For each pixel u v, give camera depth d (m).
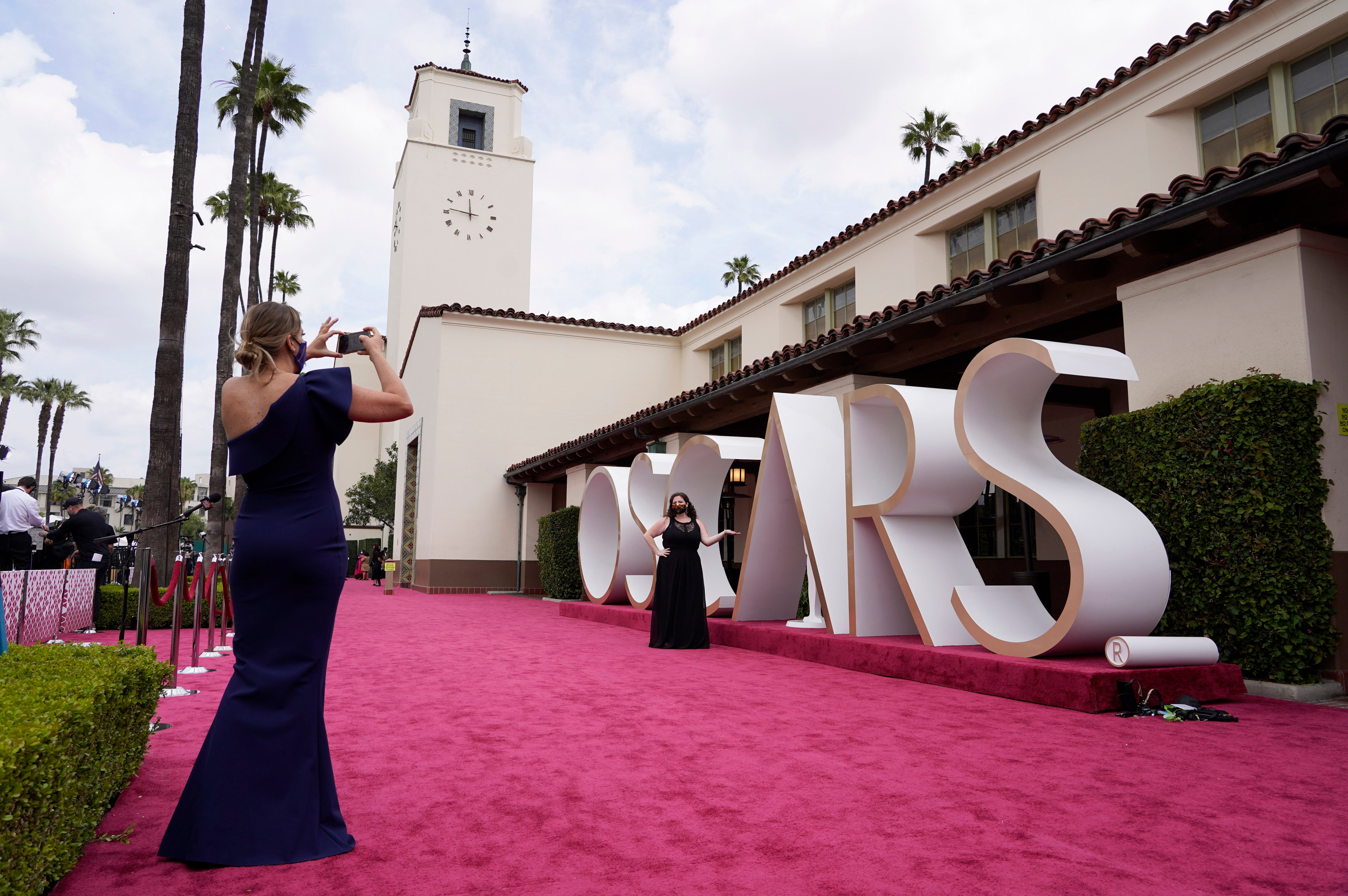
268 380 2.44
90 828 2.33
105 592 9.62
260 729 2.33
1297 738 3.86
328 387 2.43
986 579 11.51
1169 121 9.26
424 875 2.19
